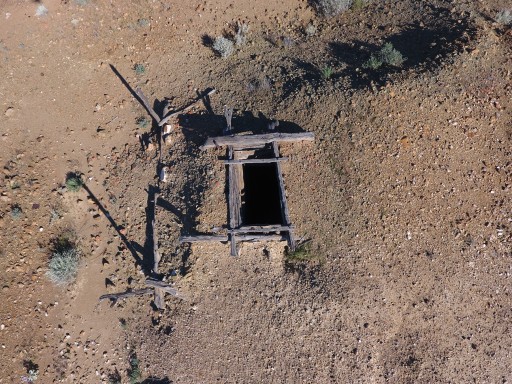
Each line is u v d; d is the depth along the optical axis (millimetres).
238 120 11477
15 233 11266
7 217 11359
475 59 11062
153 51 13180
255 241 10328
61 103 12641
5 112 12305
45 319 10883
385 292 9859
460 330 9828
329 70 11422
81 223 11672
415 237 10141
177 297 10609
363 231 10148
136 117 12523
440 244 10141
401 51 11711
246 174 11656
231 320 10289
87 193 11875
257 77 12227
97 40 13078
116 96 12773
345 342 9734
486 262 10125
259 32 13320
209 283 10523
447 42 11453
